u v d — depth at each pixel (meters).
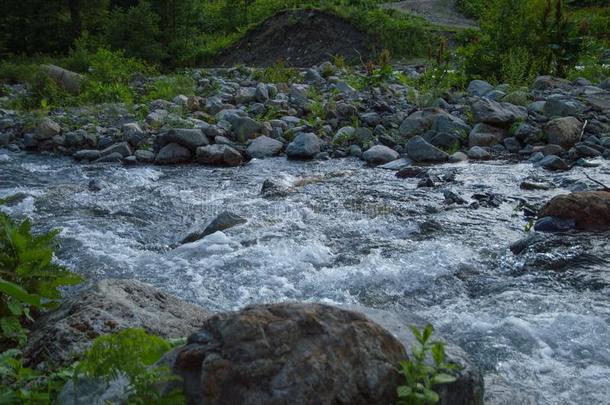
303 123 12.82
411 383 2.60
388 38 24.91
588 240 6.74
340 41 25.45
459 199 8.48
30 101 16.30
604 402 3.72
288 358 2.52
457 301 5.51
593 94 13.55
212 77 19.97
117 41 26.47
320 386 2.49
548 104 12.04
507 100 12.98
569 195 7.37
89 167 11.22
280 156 11.64
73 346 3.58
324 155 11.38
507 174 9.81
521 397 3.72
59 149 12.32
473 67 16.16
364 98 14.23
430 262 6.36
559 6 15.80
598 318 4.86
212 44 28.80
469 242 7.00
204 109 14.28
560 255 6.39
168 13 28.25
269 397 2.46
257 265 6.41
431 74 15.82
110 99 16.41
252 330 2.56
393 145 11.52
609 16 26.89
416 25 25.27
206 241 7.02
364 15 25.59
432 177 9.59
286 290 5.87
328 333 2.61
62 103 16.14
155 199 9.13
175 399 2.55
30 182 10.28
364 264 6.35
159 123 13.10
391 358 2.68
